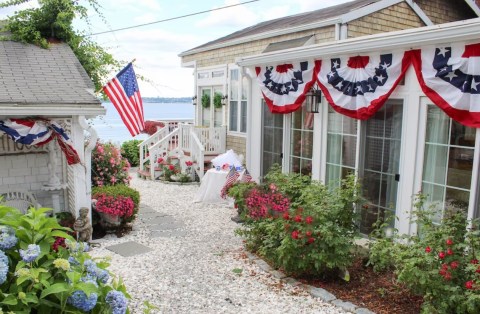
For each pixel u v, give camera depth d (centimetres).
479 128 430
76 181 588
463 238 393
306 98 650
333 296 423
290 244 444
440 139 480
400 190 523
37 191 621
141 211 791
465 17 990
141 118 692
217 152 1109
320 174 643
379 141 551
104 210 615
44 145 616
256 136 781
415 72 485
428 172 495
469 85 433
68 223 592
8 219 232
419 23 888
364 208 513
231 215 765
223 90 1112
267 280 470
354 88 559
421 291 370
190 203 861
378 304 404
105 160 742
